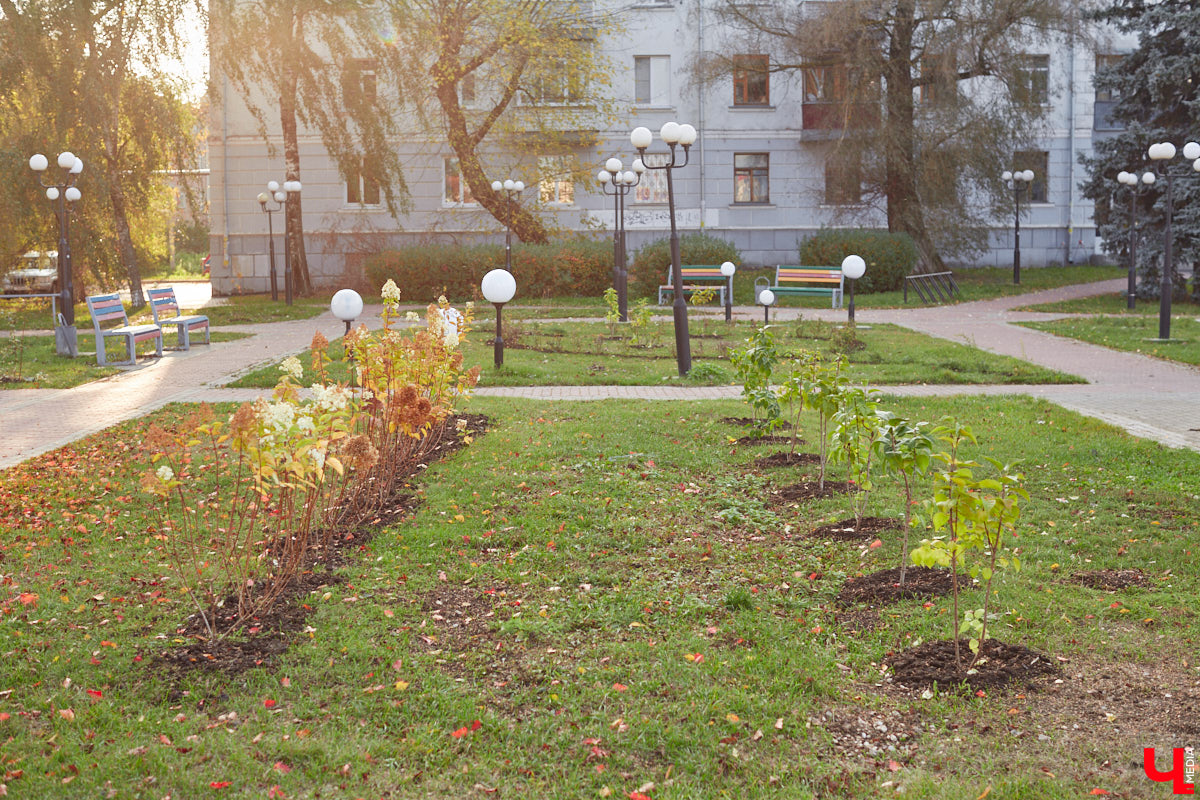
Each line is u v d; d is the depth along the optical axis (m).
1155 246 25.02
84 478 7.95
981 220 31.61
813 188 34.25
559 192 35.06
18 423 10.55
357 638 4.79
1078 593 5.34
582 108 30.88
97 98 23.95
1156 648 4.66
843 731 3.99
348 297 10.49
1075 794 3.49
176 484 4.94
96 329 15.03
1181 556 5.84
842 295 26.34
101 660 4.56
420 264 27.41
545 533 6.39
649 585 5.58
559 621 5.04
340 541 6.21
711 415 10.38
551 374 13.55
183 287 40.53
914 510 6.80
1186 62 24.38
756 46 30.41
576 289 27.59
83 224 24.62
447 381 8.47
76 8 23.34
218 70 28.55
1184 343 16.83
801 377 7.82
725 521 6.77
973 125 28.12
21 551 6.16
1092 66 36.56
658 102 35.06
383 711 4.11
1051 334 18.83
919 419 10.14
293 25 28.64
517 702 4.19
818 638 4.85
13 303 28.58
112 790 3.51
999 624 4.92
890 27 29.08
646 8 34.53
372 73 29.47
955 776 3.65
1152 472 7.85
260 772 3.64
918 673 4.40
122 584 5.60
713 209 35.28
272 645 4.69
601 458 8.36
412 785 3.59
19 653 4.65
